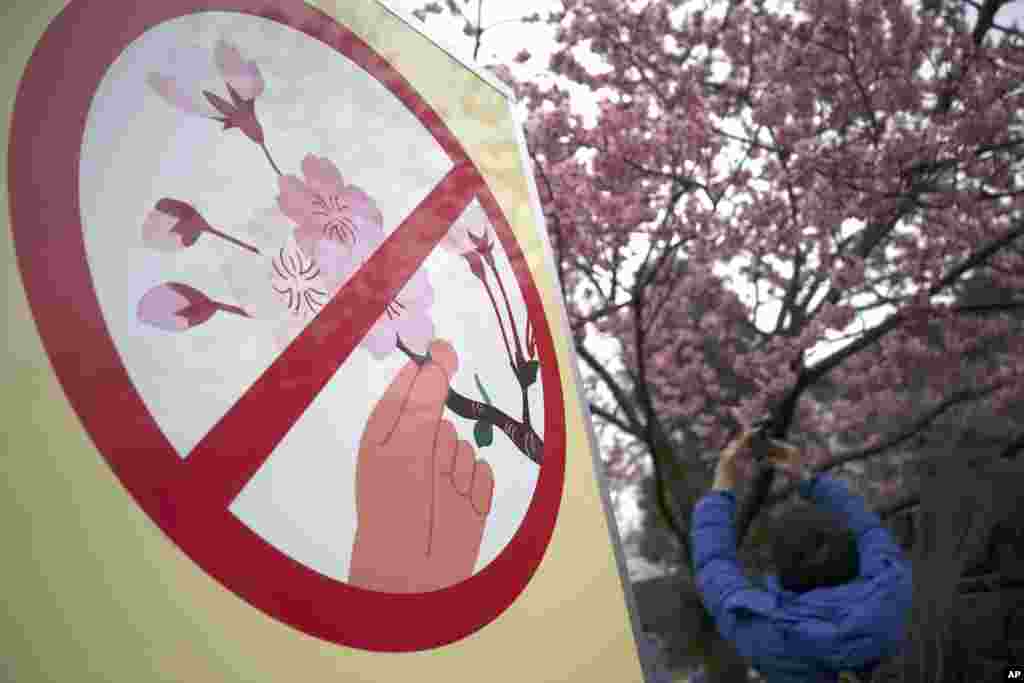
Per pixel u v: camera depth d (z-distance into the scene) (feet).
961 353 22.61
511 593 3.13
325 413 2.51
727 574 6.37
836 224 17.22
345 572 2.40
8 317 1.78
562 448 3.87
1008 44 16.22
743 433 7.46
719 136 17.04
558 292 4.36
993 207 17.31
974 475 14.51
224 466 2.13
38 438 1.75
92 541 1.77
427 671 2.57
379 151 3.26
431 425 3.00
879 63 16.79
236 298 2.34
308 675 2.16
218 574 2.02
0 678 1.55
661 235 17.47
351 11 3.39
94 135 2.12
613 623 3.70
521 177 4.39
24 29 2.04
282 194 2.66
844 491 6.88
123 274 2.06
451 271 3.47
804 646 5.67
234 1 2.75
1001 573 13.33
